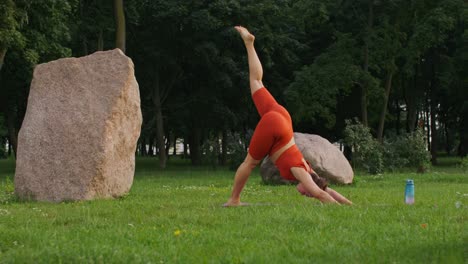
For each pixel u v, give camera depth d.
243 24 32.12
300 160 10.81
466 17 29.56
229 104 37.19
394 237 7.00
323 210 9.43
